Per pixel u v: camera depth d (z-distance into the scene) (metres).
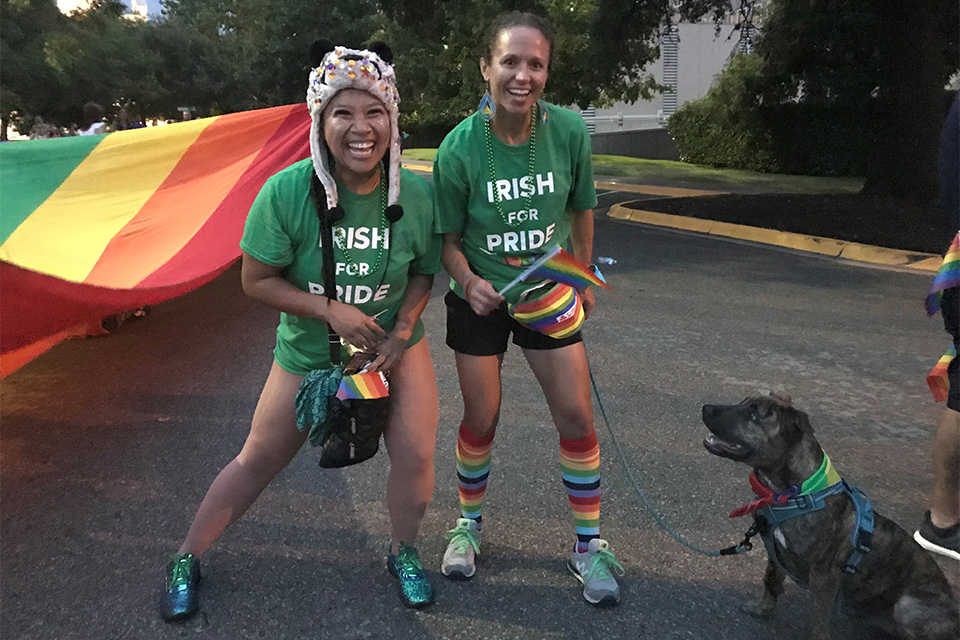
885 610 2.59
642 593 3.04
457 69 28.77
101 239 4.51
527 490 3.85
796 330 6.67
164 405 4.99
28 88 26.75
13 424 4.69
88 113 13.35
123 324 6.95
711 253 10.38
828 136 22.86
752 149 24.94
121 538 3.42
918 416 4.80
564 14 25.00
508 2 15.51
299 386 2.77
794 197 14.34
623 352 6.05
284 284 2.63
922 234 10.50
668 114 36.12
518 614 2.91
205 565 3.21
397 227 2.63
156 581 3.11
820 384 5.36
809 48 20.48
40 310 3.90
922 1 13.07
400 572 2.99
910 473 4.05
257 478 2.93
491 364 2.95
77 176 4.75
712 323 6.89
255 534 3.45
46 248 4.10
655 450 4.30
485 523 3.55
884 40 14.04
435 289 8.33
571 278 2.60
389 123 2.46
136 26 38.44
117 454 4.27
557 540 3.41
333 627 2.83
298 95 42.47
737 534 3.46
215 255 4.88
